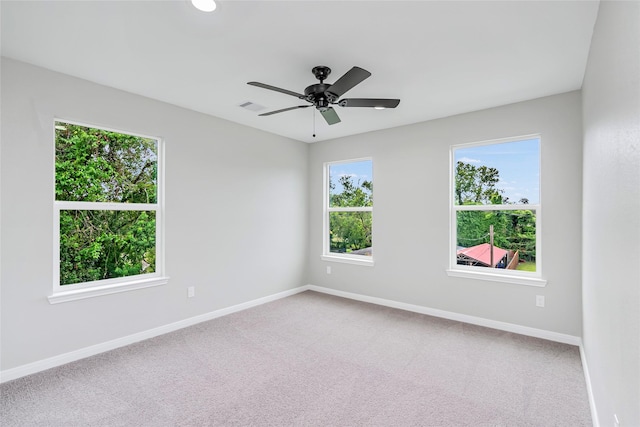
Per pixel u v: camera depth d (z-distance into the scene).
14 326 2.42
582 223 2.82
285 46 2.22
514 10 1.81
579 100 2.98
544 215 3.17
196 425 1.90
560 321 3.09
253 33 2.07
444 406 2.09
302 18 1.90
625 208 1.16
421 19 1.90
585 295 2.54
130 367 2.59
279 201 4.70
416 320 3.71
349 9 1.81
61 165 2.75
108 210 3.01
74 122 2.77
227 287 3.95
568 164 3.04
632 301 1.05
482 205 3.62
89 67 2.55
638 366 0.97
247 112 3.66
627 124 1.13
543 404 2.11
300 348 2.96
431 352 2.87
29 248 2.49
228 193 3.97
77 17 1.89
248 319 3.75
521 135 3.29
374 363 2.67
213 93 3.10
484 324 3.52
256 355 2.81
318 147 5.11
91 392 2.23
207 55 2.36
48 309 2.58
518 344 3.03
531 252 3.32
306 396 2.20
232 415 1.99
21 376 2.43
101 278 2.96
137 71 2.62
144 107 3.17
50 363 2.57
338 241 4.96
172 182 3.40
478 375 2.48
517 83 2.84
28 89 2.48
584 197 2.62
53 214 2.63
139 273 3.23
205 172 3.71
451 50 2.27
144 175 3.28
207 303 3.72
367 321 3.68
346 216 4.87
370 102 2.59
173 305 3.40
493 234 3.56
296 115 3.76
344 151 4.77
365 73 2.09
